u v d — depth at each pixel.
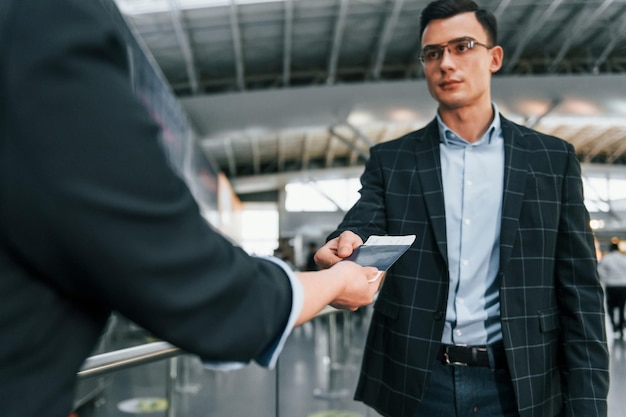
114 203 0.31
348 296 0.54
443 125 1.27
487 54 1.25
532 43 19.34
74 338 0.33
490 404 1.18
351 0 15.22
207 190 15.49
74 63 0.31
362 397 1.27
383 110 19.31
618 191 31.41
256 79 20.61
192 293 0.34
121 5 13.00
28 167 0.30
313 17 15.93
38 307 0.31
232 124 18.70
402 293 1.21
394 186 1.27
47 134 0.30
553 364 1.19
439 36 1.24
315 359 4.94
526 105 19.16
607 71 21.73
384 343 1.25
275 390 2.39
